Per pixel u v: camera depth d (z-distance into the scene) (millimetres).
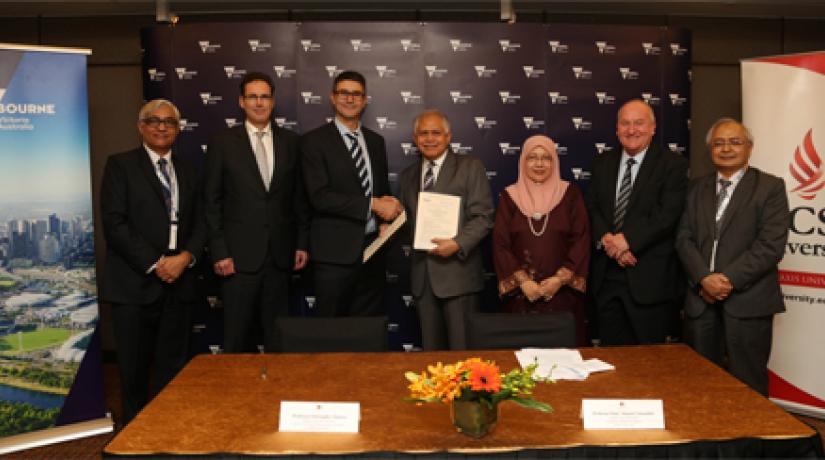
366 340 2867
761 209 3430
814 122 3799
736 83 5113
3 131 3365
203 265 4414
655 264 3693
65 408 3637
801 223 3887
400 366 2496
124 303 3574
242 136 3748
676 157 3705
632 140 3705
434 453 1749
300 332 2877
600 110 4434
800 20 5086
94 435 3693
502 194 3865
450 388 1784
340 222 3824
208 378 2371
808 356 3924
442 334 3861
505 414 2008
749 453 1810
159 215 3590
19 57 3395
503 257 3715
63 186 3539
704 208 3564
